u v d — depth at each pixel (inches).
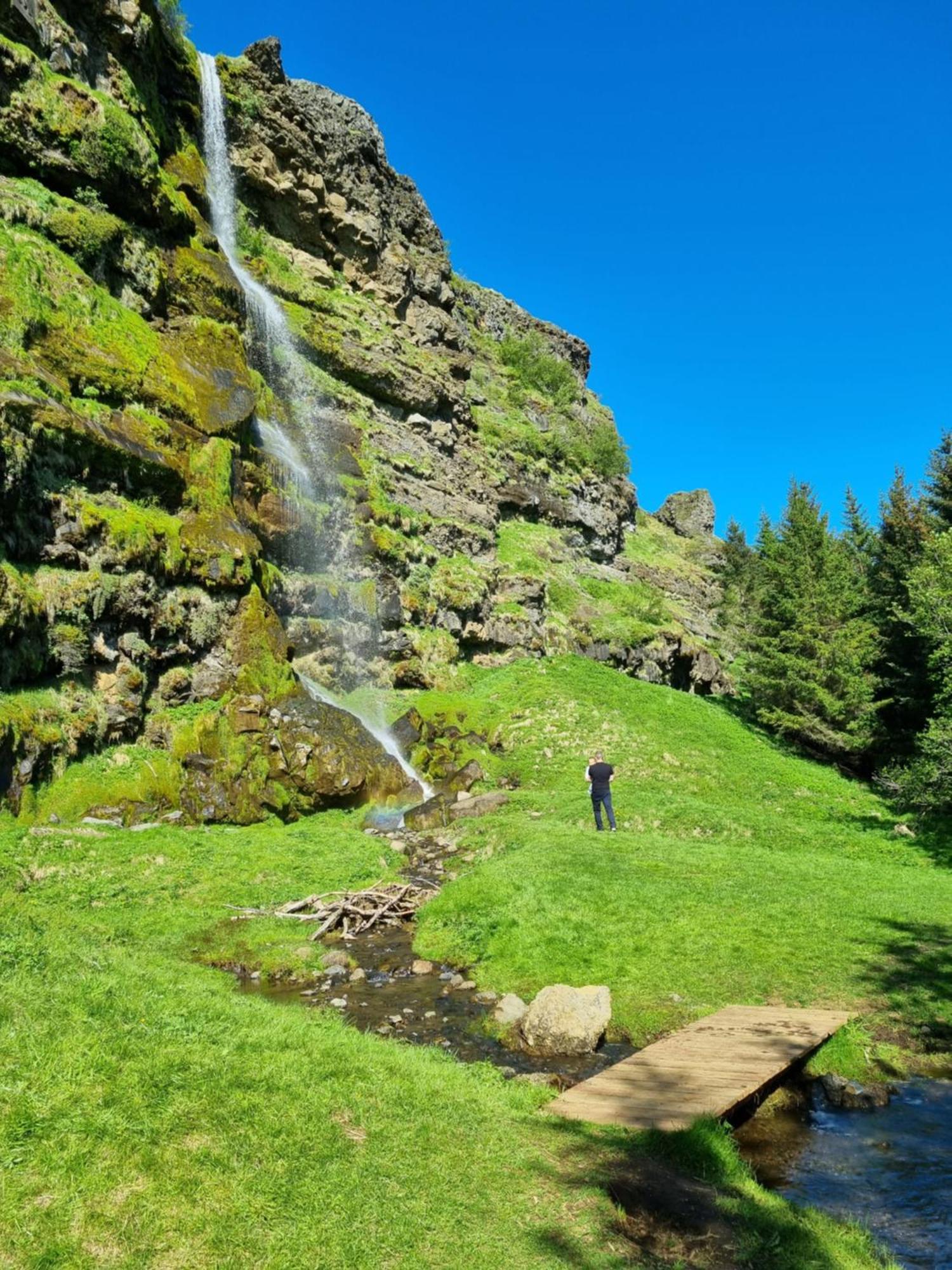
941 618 990.4
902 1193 272.1
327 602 1129.4
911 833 900.0
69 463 750.5
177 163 1179.3
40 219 848.3
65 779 680.4
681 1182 251.9
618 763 1040.8
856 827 938.7
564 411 2472.9
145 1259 171.3
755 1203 248.2
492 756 1058.1
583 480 2265.0
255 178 1498.5
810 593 1459.2
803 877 638.5
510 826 769.6
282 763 807.7
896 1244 241.4
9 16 862.5
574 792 922.7
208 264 1107.9
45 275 810.8
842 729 1370.6
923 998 422.9
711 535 3437.5
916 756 1214.9
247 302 1246.9
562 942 490.9
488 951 495.8
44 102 877.8
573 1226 219.0
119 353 858.8
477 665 1396.4
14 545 689.0
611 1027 399.5
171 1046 252.8
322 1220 195.3
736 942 488.7
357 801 848.9
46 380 753.0
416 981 475.2
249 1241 182.7
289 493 1139.3
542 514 2020.2
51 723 679.1
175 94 1230.3
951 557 1004.6
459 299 2507.4
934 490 1401.3
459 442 1770.4
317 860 671.8
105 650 746.8
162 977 344.5
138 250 974.4
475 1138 255.1
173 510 876.0
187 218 1091.9
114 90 1022.4
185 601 836.0
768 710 1451.8
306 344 1400.1
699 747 1172.5
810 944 489.7
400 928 573.6
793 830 860.0
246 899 582.2
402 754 1002.1
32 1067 218.8
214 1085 236.5
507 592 1563.7
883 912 548.1
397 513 1365.7
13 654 664.4
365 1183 213.3
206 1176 198.7
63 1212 176.7
